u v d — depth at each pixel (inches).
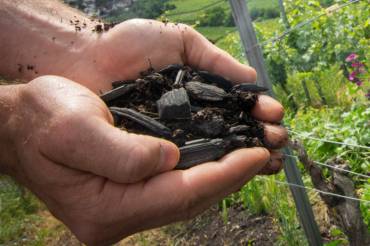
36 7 14.8
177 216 9.6
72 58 13.9
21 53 14.1
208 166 9.7
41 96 9.5
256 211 22.6
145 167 8.7
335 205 12.5
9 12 14.3
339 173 12.3
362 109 22.0
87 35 14.1
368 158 20.6
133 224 9.6
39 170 9.6
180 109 10.9
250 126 11.4
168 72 12.8
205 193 9.4
